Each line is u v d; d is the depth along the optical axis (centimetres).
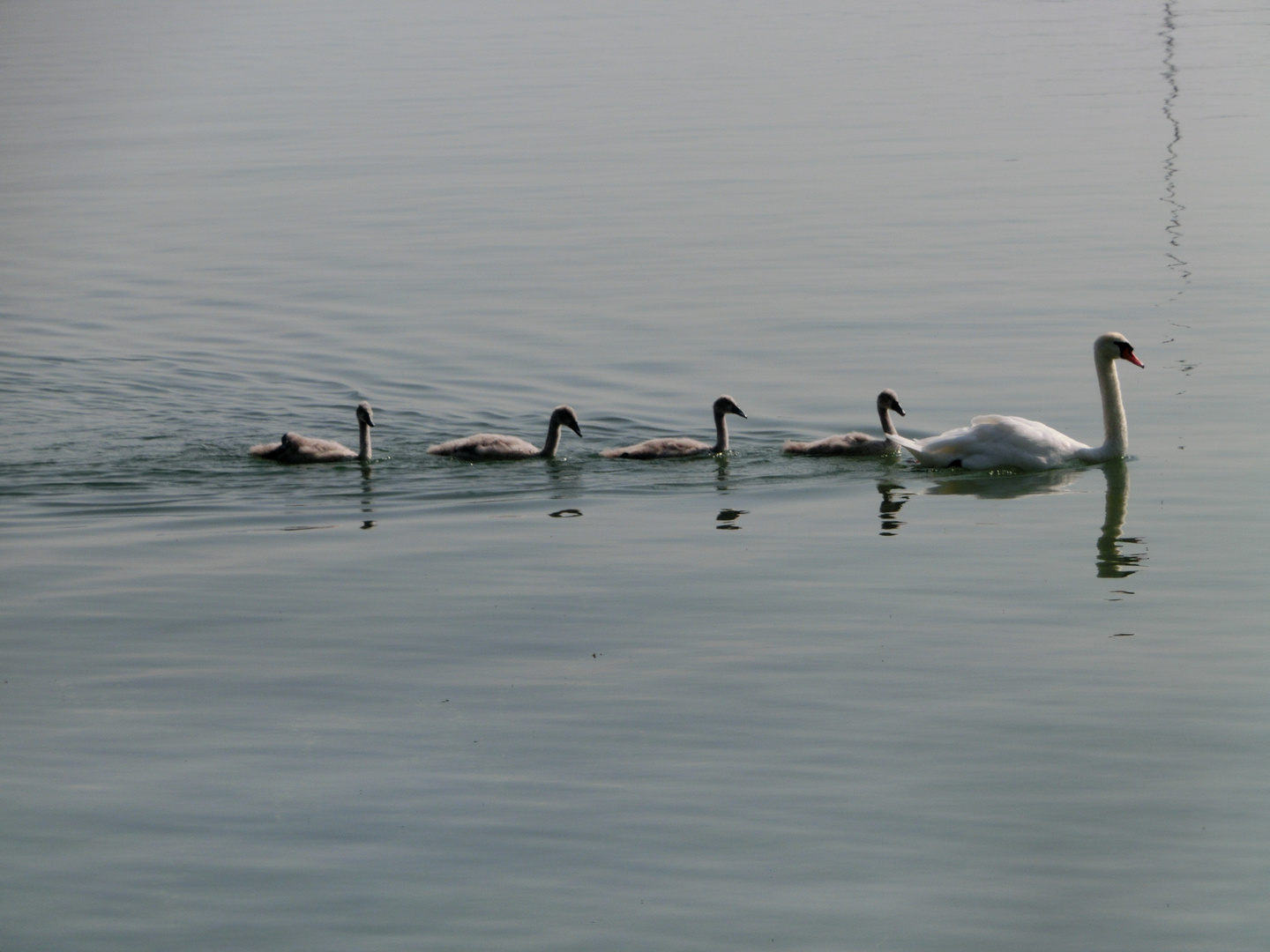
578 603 1855
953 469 2394
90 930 1222
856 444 2458
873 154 5100
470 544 2077
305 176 4966
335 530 2141
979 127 5566
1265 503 2155
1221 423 2538
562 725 1537
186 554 2044
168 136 5791
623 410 2728
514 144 5425
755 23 9044
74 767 1469
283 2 10950
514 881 1278
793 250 3844
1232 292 3325
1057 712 1540
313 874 1293
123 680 1655
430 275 3697
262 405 2770
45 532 2133
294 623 1803
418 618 1816
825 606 1833
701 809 1375
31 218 4462
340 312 3381
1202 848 1302
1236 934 1192
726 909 1236
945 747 1475
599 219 4250
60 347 3131
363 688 1631
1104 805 1369
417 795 1409
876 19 9088
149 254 3981
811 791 1402
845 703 1569
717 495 2288
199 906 1250
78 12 10362
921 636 1734
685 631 1762
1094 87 6359
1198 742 1472
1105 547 2009
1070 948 1181
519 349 3084
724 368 2938
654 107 6153
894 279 3550
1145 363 2878
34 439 2561
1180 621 1758
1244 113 5609
